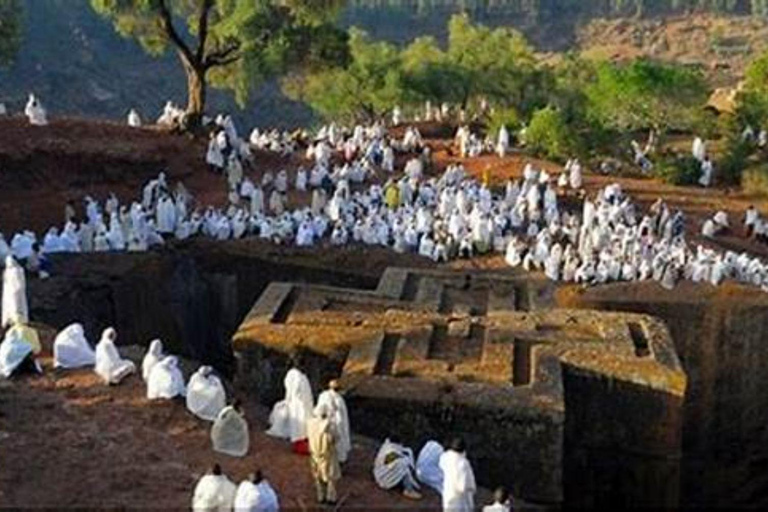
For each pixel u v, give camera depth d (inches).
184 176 1782.7
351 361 1006.4
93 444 852.0
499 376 986.1
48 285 1240.2
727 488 1369.3
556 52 6181.1
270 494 739.4
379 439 943.7
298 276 1433.3
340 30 1947.6
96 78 4704.7
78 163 1690.5
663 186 2142.0
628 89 2694.4
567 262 1428.4
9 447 835.4
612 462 1034.7
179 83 4953.3
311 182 1800.0
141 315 1339.8
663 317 1352.1
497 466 934.4
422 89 3043.8
